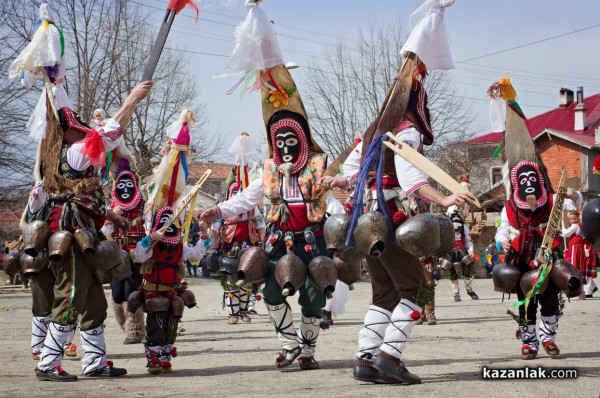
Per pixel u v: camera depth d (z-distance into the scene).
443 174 5.32
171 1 6.43
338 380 5.99
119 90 28.89
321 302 6.66
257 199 6.97
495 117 7.31
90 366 6.43
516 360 6.92
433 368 6.48
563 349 7.62
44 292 7.06
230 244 10.81
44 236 6.13
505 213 7.23
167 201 7.09
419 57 5.67
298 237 6.64
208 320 12.61
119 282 9.15
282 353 6.82
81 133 6.27
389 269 5.71
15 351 8.33
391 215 5.61
